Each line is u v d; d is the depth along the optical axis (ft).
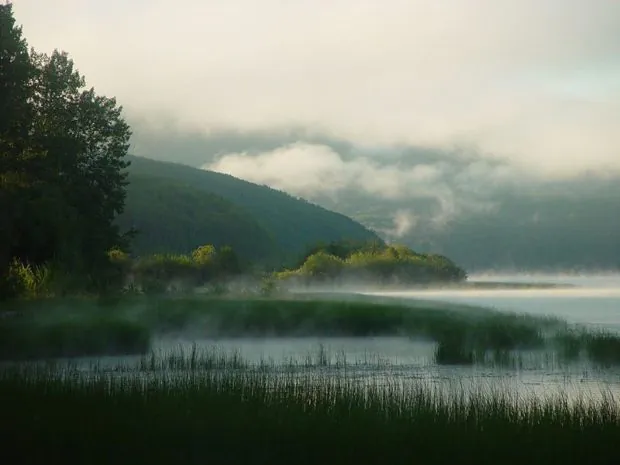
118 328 137.08
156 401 69.00
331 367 114.93
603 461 56.13
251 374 91.40
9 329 135.64
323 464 54.44
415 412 67.10
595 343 125.59
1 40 192.13
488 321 166.09
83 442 57.62
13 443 57.31
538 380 103.76
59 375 88.58
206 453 56.03
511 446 58.54
